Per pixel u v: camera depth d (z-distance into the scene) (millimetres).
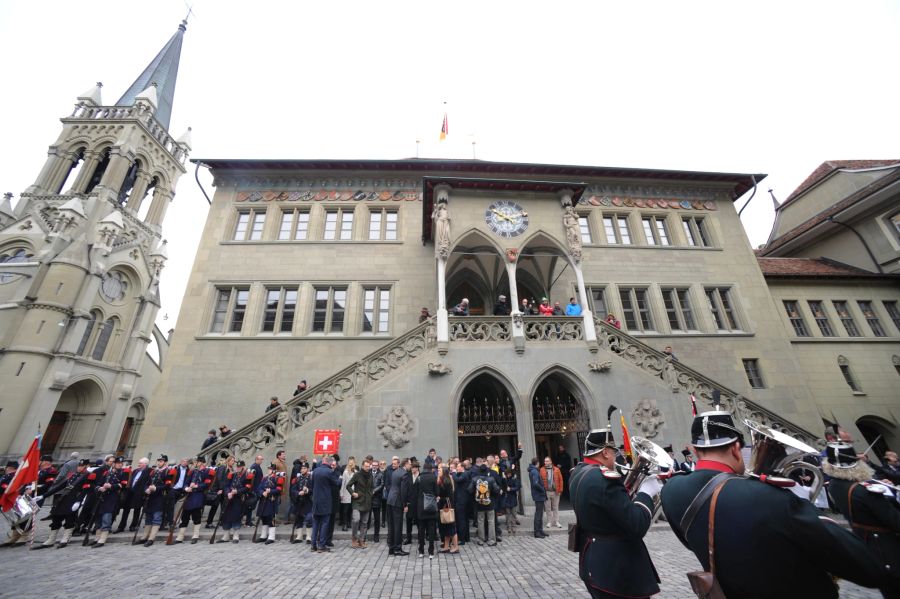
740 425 12758
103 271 37188
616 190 20969
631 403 13062
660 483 3025
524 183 15516
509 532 10117
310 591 6227
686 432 12906
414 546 9164
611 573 2777
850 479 3850
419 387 12633
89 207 39875
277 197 19438
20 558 8281
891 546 3469
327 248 18531
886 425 18766
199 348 16422
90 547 9281
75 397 36125
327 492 9047
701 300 19047
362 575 7008
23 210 39969
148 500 9625
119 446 40219
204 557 8242
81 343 35969
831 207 24750
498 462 10352
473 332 13633
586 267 19250
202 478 9930
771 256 27875
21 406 29781
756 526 1787
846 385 18844
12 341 31609
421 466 11828
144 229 45625
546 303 15586
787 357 18250
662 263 19672
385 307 18031
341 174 19828
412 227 19188
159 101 52594
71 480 10000
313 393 12250
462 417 12898
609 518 2883
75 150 44781
